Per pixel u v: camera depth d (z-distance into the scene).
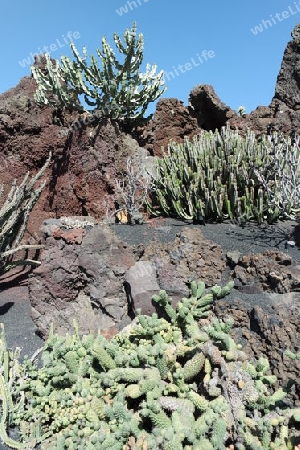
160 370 2.97
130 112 7.97
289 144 6.36
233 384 2.63
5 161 7.23
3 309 5.30
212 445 2.26
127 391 2.79
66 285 4.64
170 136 8.55
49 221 5.35
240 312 3.80
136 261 4.88
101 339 3.36
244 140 6.62
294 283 3.95
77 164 7.23
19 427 3.02
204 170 6.13
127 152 7.29
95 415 2.76
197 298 3.81
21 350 4.14
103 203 7.16
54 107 7.33
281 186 5.71
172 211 6.43
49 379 3.21
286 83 8.36
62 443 2.56
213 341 2.86
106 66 7.33
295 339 3.31
